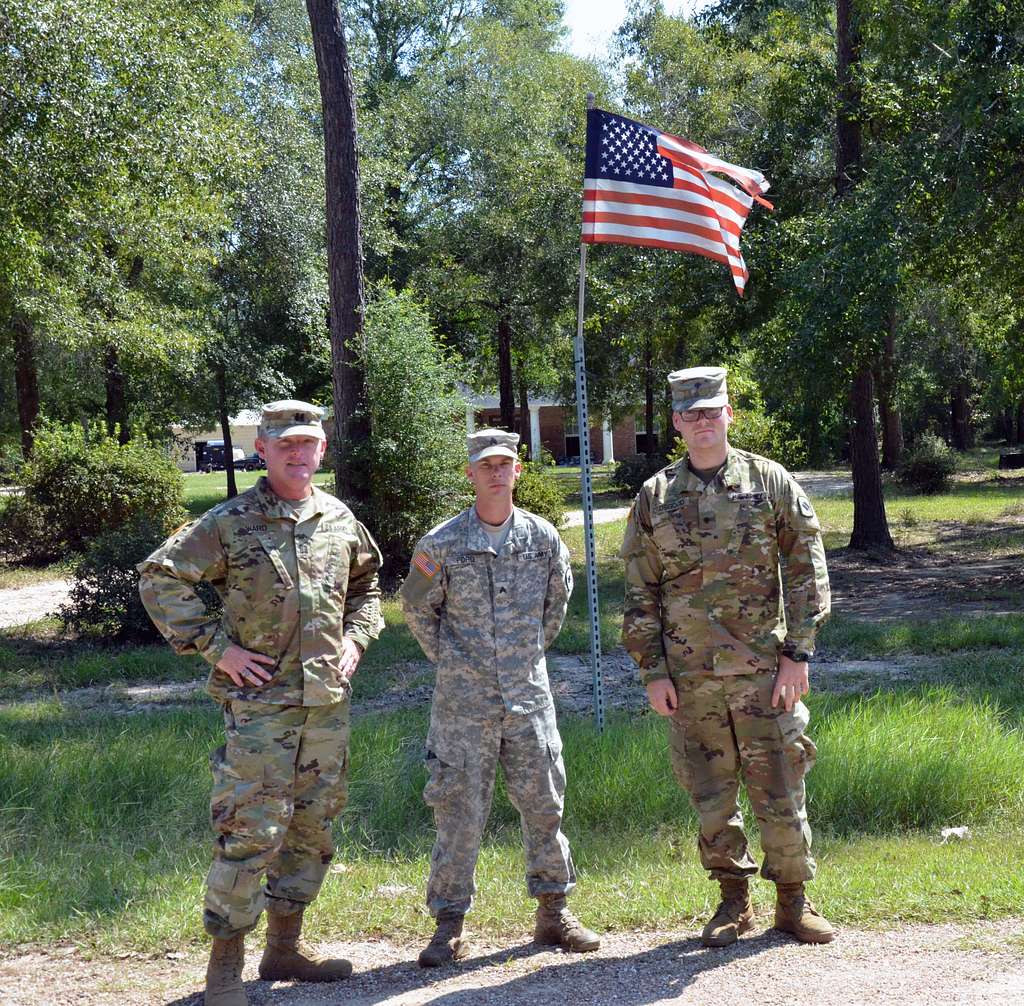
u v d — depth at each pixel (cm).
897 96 1522
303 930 437
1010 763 604
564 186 2795
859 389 1798
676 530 397
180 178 1460
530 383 4262
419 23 3681
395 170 2955
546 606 407
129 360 2638
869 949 384
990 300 1931
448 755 398
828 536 2011
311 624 375
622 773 609
